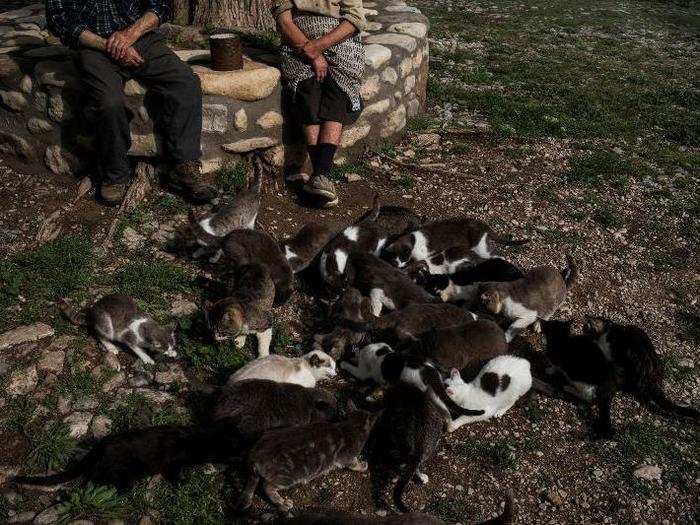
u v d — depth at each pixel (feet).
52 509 5.90
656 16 27.53
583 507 6.68
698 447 7.41
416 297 8.33
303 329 8.25
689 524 6.66
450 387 7.06
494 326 7.77
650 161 13.28
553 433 7.38
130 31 8.71
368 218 9.61
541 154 12.84
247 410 6.40
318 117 9.72
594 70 18.97
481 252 9.57
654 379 7.67
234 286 7.82
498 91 16.07
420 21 13.55
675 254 10.57
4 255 8.45
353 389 7.55
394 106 12.10
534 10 26.96
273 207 9.93
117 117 8.86
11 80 9.70
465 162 12.19
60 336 7.38
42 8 13.05
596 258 10.17
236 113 9.64
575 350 7.72
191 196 9.53
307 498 6.35
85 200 9.42
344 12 9.49
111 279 8.23
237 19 13.39
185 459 6.15
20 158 10.11
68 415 6.64
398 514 5.92
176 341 7.53
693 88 18.03
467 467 6.88
